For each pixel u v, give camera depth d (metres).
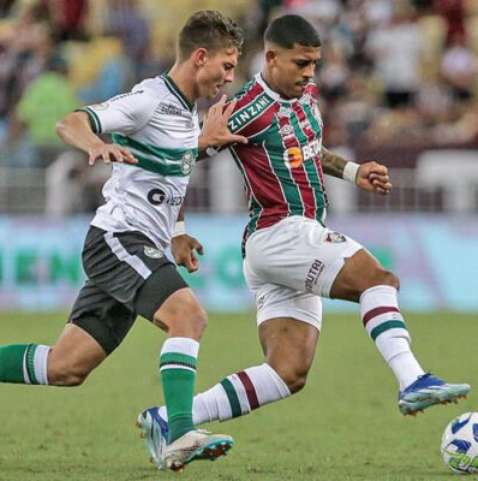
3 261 61.00
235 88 70.88
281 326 26.56
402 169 60.38
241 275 60.44
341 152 60.41
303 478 24.67
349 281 25.42
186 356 23.06
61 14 74.94
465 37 76.88
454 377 40.91
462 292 60.44
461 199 60.41
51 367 25.06
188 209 60.31
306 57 26.20
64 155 60.91
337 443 29.77
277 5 76.81
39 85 68.69
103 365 45.16
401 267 60.44
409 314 59.00
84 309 24.97
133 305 23.88
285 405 36.09
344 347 49.31
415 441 29.97
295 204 26.58
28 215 61.12
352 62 75.38
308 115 27.00
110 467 26.12
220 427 32.34
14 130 68.69
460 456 25.08
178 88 24.39
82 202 60.88
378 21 76.06
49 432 31.33
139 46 75.06
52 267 60.88
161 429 25.22
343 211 60.25
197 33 24.31
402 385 24.14
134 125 23.94
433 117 72.94
